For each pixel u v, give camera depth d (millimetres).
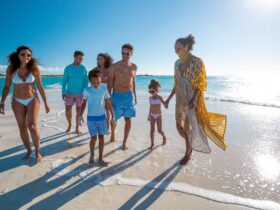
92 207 3029
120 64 5156
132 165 4355
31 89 4320
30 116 4301
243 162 4512
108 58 6078
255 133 6566
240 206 3096
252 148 5297
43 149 5152
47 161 4465
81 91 6336
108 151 5094
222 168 4246
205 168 4246
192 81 4281
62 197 3260
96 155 4844
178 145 5523
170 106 11562
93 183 3666
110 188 3521
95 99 4285
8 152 4949
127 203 3135
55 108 10844
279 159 4652
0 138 5918
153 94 5285
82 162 4461
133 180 3771
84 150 5117
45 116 8844
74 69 6246
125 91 5203
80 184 3629
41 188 3492
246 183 3699
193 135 4422
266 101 14438
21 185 3572
